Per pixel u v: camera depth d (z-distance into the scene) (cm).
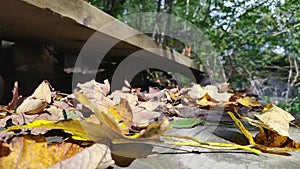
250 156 47
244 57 556
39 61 186
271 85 586
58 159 34
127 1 429
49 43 188
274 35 495
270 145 54
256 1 455
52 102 83
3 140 35
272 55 558
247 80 577
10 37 161
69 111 67
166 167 39
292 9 441
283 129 55
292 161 45
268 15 473
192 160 42
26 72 176
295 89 525
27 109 64
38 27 129
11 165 32
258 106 116
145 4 443
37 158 33
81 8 115
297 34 474
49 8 95
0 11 97
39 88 79
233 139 59
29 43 181
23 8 92
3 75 164
